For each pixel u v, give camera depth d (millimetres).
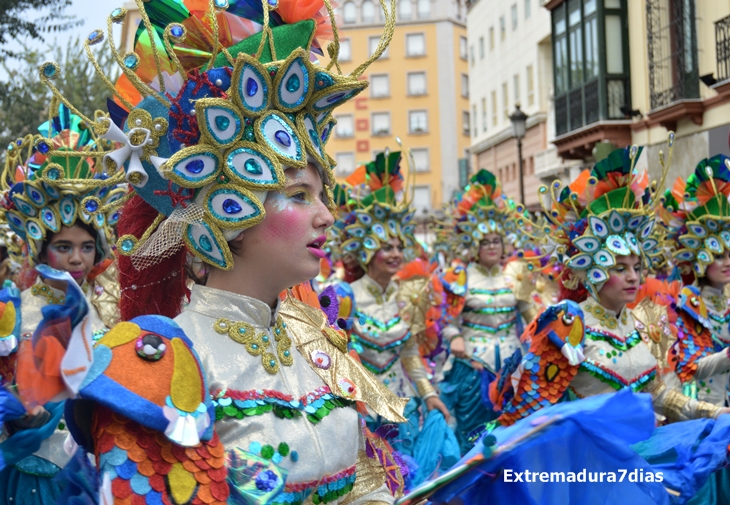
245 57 1661
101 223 3605
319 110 1828
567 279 4082
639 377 3828
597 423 2115
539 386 3613
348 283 5742
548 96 23625
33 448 1626
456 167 50875
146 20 1710
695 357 4336
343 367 1994
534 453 2033
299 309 2057
